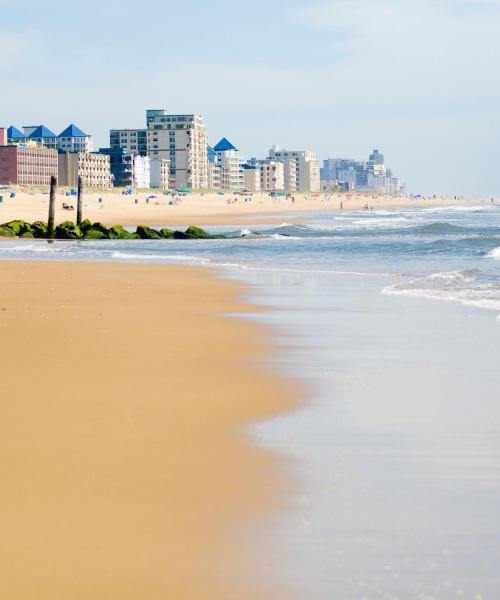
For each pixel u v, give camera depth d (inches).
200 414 761.0
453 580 406.6
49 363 1031.6
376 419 742.5
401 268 2834.6
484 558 430.3
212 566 419.2
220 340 1238.3
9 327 1350.9
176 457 616.4
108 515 490.0
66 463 597.6
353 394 855.1
